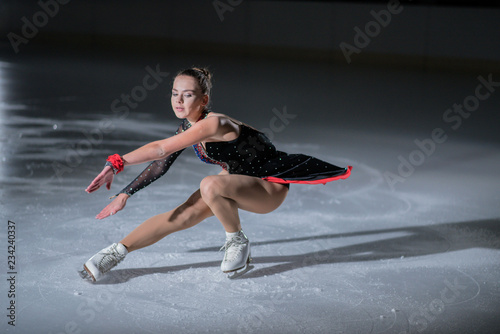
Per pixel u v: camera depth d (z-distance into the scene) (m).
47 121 12.59
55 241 6.22
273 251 6.19
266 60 24.61
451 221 7.37
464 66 22.53
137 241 5.36
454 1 23.59
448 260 6.07
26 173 8.77
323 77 20.94
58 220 6.87
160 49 26.20
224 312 4.79
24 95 15.53
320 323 4.66
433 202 8.18
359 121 14.22
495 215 7.65
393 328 4.61
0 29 26.19
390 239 6.67
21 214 7.01
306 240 6.57
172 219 5.41
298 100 16.64
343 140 12.19
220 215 5.27
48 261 5.70
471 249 6.41
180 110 5.15
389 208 7.86
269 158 5.50
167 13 25.86
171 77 19.64
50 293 5.02
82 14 26.39
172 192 8.20
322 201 8.09
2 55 22.77
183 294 5.09
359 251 6.27
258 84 19.06
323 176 5.50
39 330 4.40
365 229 7.00
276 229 6.91
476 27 22.06
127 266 5.64
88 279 5.32
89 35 26.61
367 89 18.80
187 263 5.77
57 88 16.81
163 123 12.90
